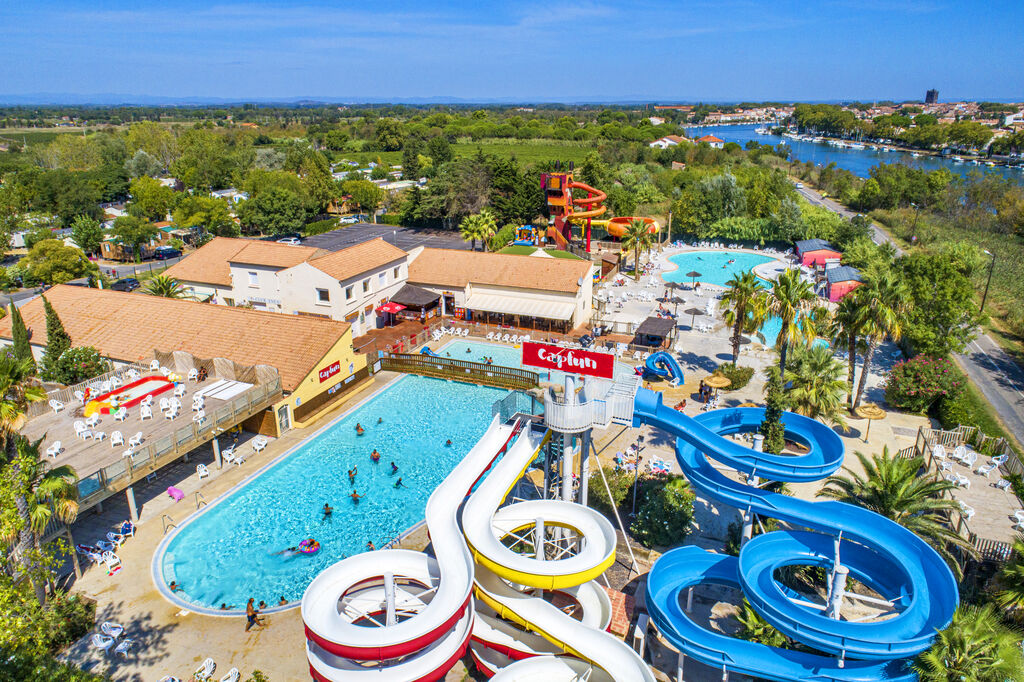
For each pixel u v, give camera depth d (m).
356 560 24.27
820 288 79.44
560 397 32.28
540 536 25.95
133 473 32.88
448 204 120.12
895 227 118.94
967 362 57.59
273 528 34.38
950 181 139.50
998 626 21.61
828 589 25.80
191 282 69.88
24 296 79.94
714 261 97.25
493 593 24.16
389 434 45.00
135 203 130.38
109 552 31.14
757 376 53.31
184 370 47.12
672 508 31.56
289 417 44.69
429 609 21.69
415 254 72.44
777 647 21.36
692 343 61.50
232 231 114.06
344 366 49.72
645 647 25.88
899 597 23.52
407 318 69.19
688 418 29.03
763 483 34.88
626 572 30.08
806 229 102.31
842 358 57.56
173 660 25.12
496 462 29.86
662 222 121.81
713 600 28.42
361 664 22.55
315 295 61.66
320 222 125.69
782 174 131.75
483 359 57.56
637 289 80.69
